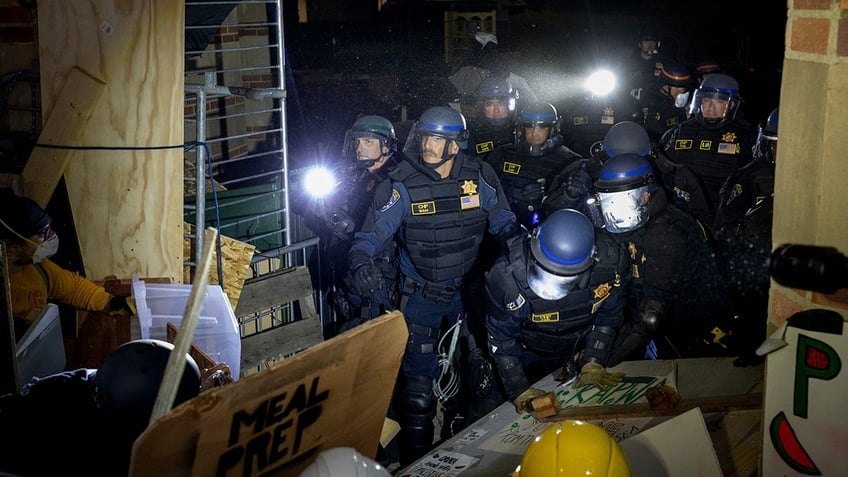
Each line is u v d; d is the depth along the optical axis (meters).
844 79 2.04
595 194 3.88
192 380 2.63
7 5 4.29
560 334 3.90
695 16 15.42
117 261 4.40
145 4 4.19
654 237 3.88
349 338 2.18
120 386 2.52
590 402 3.50
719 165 5.98
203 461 1.99
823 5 2.07
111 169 4.30
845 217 2.10
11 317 2.97
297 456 2.24
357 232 4.58
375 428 2.48
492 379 4.47
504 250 4.35
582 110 7.83
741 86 12.24
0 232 3.65
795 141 2.22
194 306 1.96
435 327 4.66
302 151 10.32
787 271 2.12
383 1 15.23
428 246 4.54
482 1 11.60
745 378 3.48
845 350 2.09
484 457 3.28
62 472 2.66
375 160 5.16
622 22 15.90
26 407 2.75
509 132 6.14
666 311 3.87
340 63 15.57
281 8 5.19
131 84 4.25
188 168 5.30
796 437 2.19
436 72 12.50
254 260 5.05
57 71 4.19
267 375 2.02
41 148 4.16
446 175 4.60
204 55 7.45
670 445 2.79
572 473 2.18
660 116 7.73
